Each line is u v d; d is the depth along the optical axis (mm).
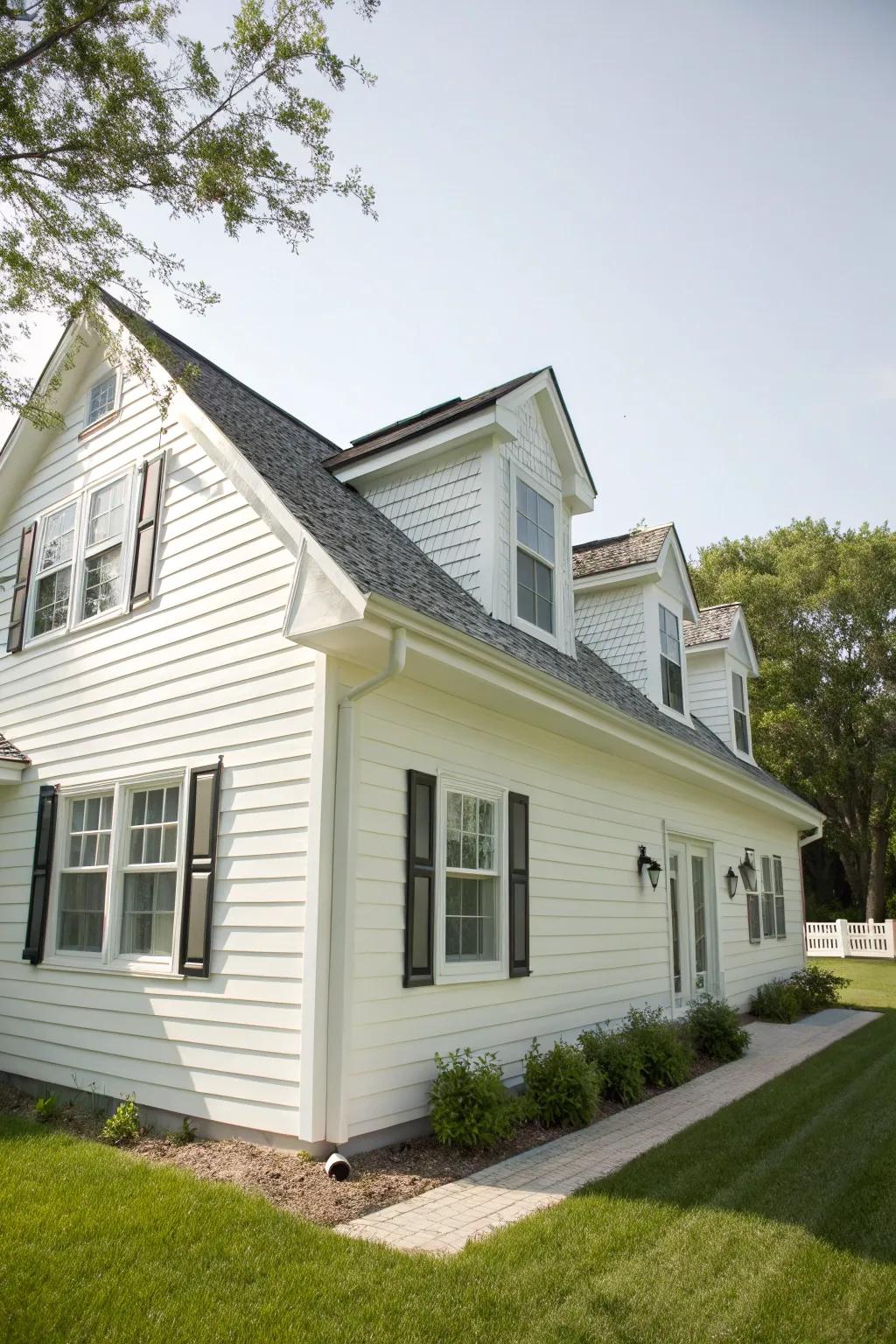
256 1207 4676
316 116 6754
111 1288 3701
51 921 8422
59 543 9789
